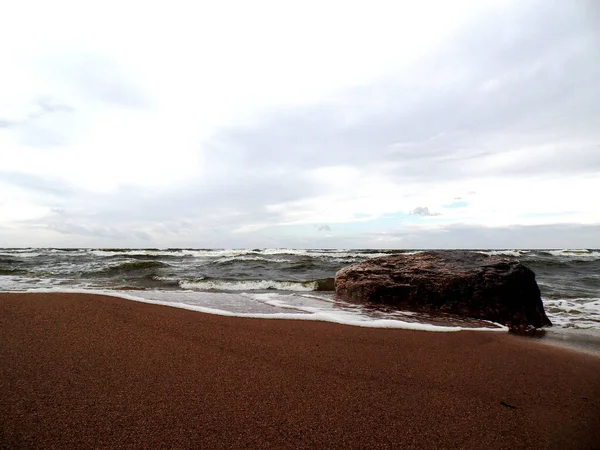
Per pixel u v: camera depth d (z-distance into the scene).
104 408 2.18
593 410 2.43
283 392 2.54
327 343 3.80
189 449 1.81
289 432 2.02
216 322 4.41
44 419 2.02
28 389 2.39
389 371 3.06
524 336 4.83
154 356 3.14
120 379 2.62
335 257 24.39
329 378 2.85
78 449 1.76
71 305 4.73
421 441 1.99
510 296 6.17
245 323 4.46
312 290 9.41
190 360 3.09
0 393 2.31
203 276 12.52
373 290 7.23
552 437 2.07
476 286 6.38
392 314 5.94
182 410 2.21
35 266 15.16
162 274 12.91
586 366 3.38
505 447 1.96
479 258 7.53
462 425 2.18
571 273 15.54
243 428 2.04
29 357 2.96
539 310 6.20
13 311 4.32
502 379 2.97
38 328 3.74
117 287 8.84
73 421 2.02
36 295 5.30
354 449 1.88
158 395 2.40
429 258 7.92
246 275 13.30
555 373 3.15
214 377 2.75
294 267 16.58
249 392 2.52
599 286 11.22
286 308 6.05
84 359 2.98
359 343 3.86
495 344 4.13
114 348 3.28
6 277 11.16
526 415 2.34
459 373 3.08
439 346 3.92
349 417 2.22
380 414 2.28
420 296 6.76
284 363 3.13
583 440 2.04
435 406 2.42
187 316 4.61
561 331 5.31
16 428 1.92
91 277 11.72
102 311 4.53
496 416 2.31
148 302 5.32
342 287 8.11
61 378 2.59
